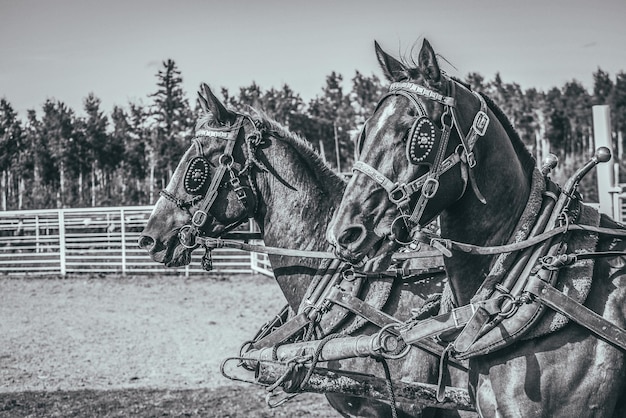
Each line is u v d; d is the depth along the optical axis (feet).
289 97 160.35
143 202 155.12
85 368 31.78
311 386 12.03
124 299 47.83
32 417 24.63
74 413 25.05
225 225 14.80
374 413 12.97
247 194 14.65
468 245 9.73
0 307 46.19
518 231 9.97
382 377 12.17
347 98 175.42
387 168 9.30
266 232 14.66
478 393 9.95
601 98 208.23
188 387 28.55
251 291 49.42
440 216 10.29
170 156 147.43
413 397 11.40
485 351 9.55
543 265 9.58
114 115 184.44
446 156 9.43
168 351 34.45
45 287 53.47
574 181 10.22
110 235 60.59
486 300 9.70
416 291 13.00
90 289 52.19
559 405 9.40
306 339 13.20
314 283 13.82
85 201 157.79
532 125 201.98
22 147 186.60
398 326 10.99
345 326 13.10
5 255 59.00
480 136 9.65
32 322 41.55
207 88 14.90
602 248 9.90
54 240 59.52
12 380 29.96
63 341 36.86
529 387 9.41
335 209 14.52
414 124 9.18
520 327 9.41
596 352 9.37
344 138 168.14
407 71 9.75
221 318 41.24
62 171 180.45
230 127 14.83
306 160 14.60
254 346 13.56
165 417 24.43
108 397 27.22
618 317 9.44
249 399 26.63
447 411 12.91
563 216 9.87
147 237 14.96
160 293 49.62
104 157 181.68
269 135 14.66
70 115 183.21
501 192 9.95
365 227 9.27
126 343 36.11
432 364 12.45
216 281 53.88
